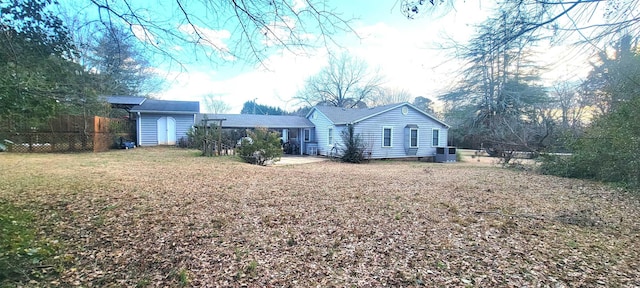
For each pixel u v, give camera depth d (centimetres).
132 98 1727
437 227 385
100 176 678
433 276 254
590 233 370
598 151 823
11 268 237
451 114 2517
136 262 276
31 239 296
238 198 523
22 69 318
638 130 718
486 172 1049
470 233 363
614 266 274
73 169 768
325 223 397
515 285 239
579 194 628
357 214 441
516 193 630
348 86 3103
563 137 993
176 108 1756
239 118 1942
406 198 554
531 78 1602
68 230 346
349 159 1499
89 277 247
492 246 321
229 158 1241
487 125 2003
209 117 1902
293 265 274
